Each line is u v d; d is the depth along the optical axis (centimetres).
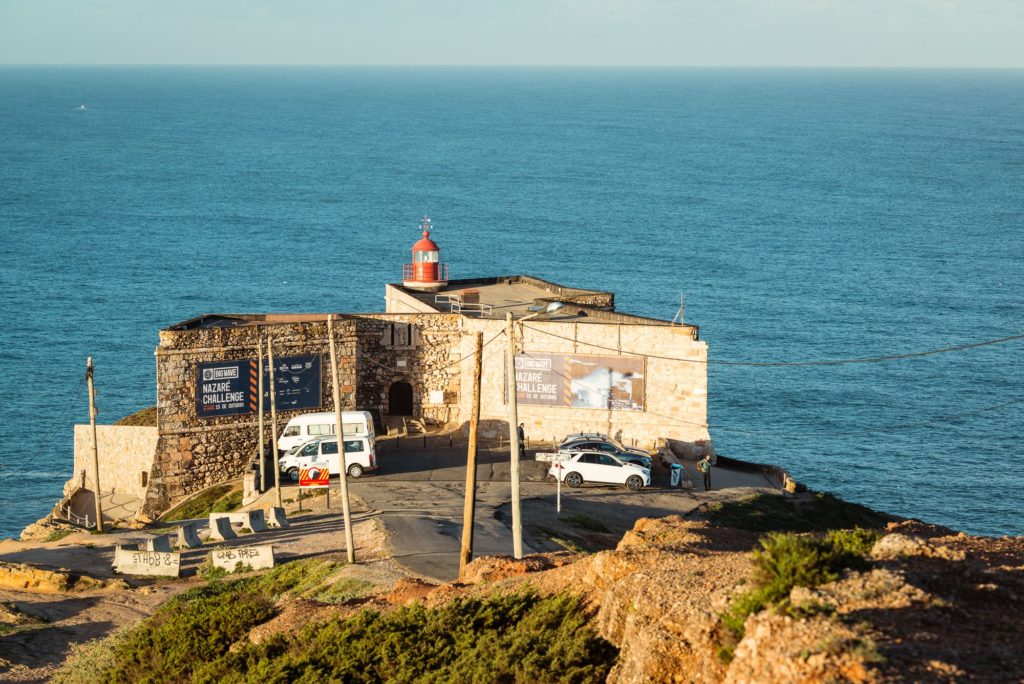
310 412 5975
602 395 5869
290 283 14250
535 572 2955
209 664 2909
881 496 7662
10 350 10669
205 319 6038
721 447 8662
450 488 5219
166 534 4806
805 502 5441
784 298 13388
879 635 1551
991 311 12719
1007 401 9775
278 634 2958
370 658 2625
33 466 7919
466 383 6181
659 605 2011
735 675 1586
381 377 6225
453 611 2698
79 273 14338
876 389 10112
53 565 4412
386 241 17450
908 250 16862
